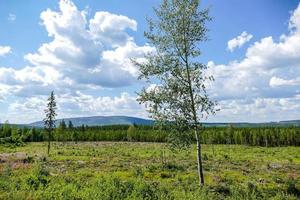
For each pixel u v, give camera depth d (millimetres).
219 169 44562
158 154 70875
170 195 17312
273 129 135375
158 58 22984
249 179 34281
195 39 22969
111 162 53188
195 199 16703
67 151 79312
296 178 36562
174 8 23047
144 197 16828
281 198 21188
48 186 18391
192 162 54500
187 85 22781
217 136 136625
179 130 22203
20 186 18312
